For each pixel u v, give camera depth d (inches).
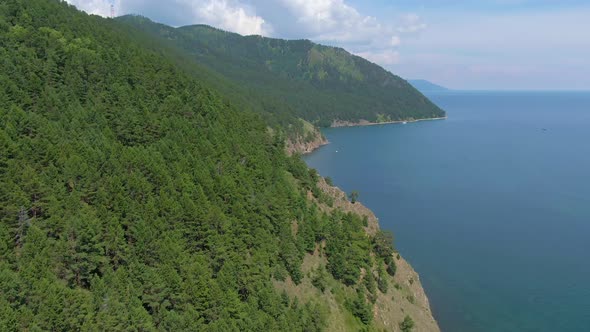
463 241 6013.8
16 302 1973.4
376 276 4293.8
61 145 3186.5
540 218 6894.7
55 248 2393.0
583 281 4886.8
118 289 2393.0
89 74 4618.6
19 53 4212.6
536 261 5383.9
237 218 3575.3
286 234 3873.0
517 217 6963.6
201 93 5994.1
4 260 2219.5
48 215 2645.2
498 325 4158.5
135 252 2711.6
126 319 2220.7
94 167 3129.9
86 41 5275.6
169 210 3083.2
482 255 5570.9
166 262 2723.9
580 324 4126.5
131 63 5339.6
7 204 2482.8
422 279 5002.5
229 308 2719.0
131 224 2837.1
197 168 3865.7
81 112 3900.1
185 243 3053.6
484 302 4532.5
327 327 3297.2
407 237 6156.5
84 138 3501.5
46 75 4168.3
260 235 3597.4
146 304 2534.5
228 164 4323.3
